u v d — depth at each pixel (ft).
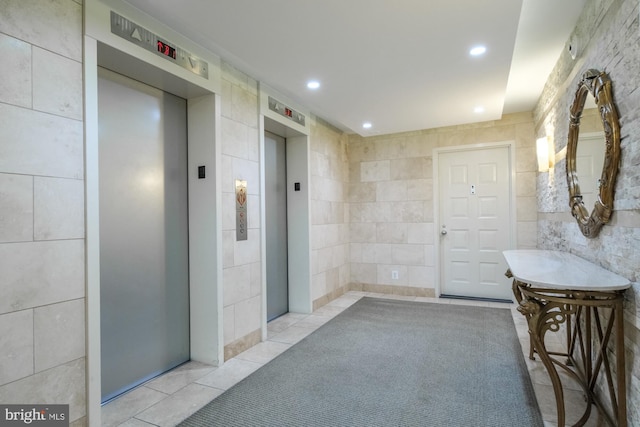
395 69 8.83
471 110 12.28
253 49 7.79
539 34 8.26
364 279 16.72
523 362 8.73
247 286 9.73
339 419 6.40
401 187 16.02
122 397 7.19
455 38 7.30
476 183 15.02
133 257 7.62
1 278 4.70
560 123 9.47
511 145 14.19
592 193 6.86
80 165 5.64
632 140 5.15
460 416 6.45
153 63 6.95
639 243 5.06
